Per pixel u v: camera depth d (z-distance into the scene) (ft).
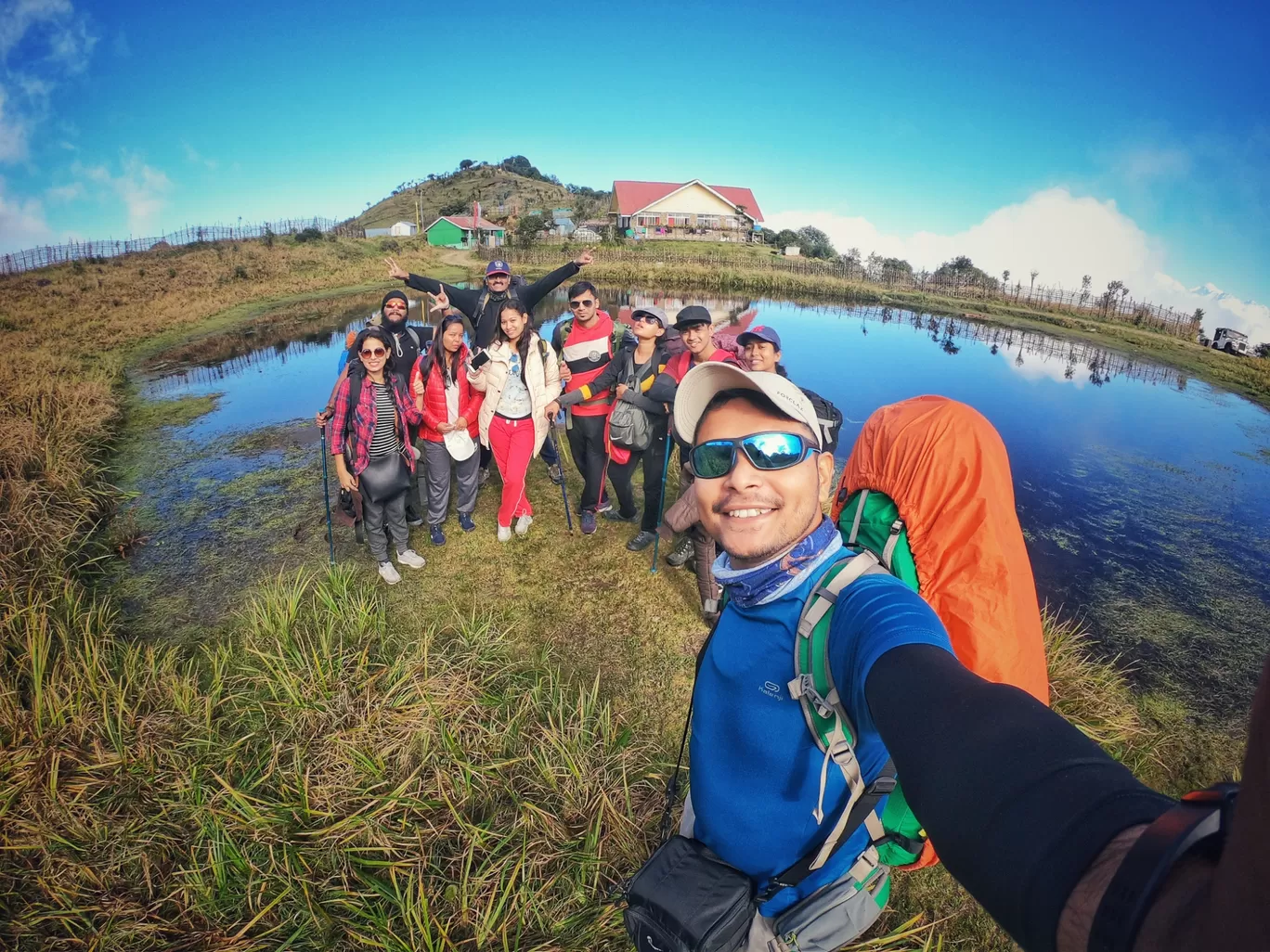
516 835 8.93
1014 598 6.18
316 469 22.66
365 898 8.11
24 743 9.97
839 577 3.79
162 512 19.33
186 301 64.64
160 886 8.25
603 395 16.84
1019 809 1.94
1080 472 25.18
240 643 13.37
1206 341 77.82
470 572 16.20
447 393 16.34
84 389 29.25
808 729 4.00
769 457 3.88
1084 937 1.57
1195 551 18.63
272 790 9.59
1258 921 1.10
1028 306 100.12
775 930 4.52
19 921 7.73
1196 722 11.96
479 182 490.49
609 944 7.75
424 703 10.94
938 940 8.07
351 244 120.47
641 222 181.16
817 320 68.49
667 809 6.13
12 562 14.51
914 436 6.63
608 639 13.79
